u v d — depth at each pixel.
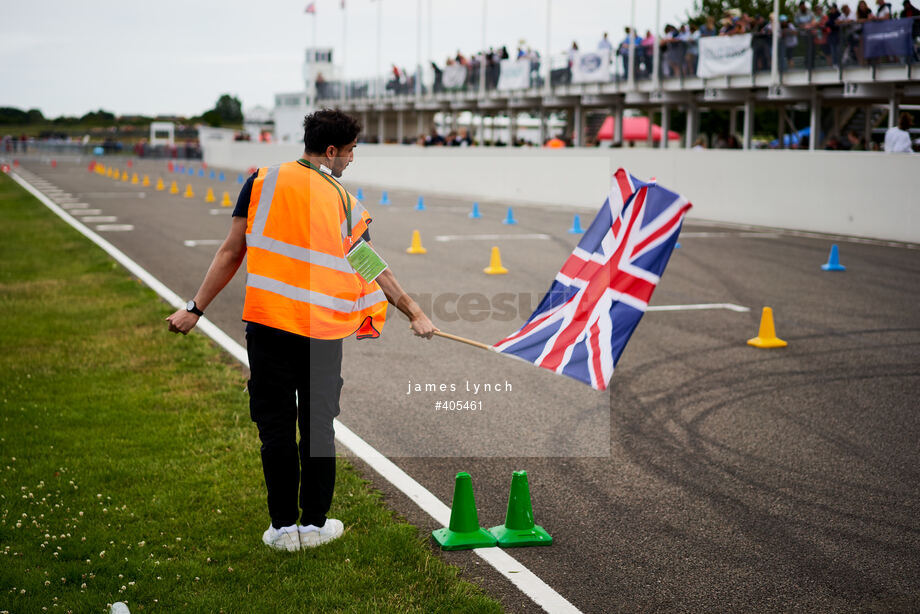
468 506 4.00
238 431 5.39
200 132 74.25
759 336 8.08
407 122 43.50
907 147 16.30
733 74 21.28
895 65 17.48
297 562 3.70
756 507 4.45
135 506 4.29
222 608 3.33
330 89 44.09
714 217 20.09
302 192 3.58
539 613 3.38
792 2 34.34
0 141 86.25
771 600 3.51
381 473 4.86
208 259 13.48
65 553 3.78
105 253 13.91
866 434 5.57
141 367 6.95
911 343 8.03
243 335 8.20
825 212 17.23
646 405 6.20
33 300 9.78
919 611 3.44
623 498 4.56
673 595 3.54
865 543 4.04
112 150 82.44
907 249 14.56
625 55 25.03
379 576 3.59
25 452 5.01
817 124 20.55
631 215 3.79
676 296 10.53
